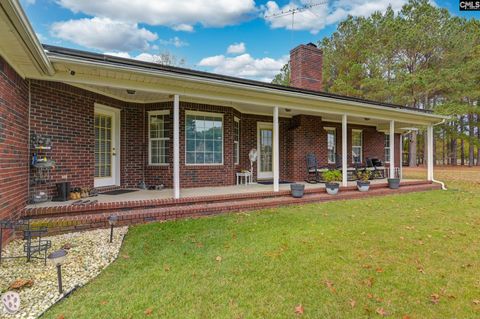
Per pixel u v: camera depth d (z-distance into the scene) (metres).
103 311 2.27
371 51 19.91
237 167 8.82
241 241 3.95
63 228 4.30
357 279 2.85
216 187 7.55
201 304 2.38
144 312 2.26
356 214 5.71
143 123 7.36
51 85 5.21
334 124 11.07
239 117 8.95
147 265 3.14
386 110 8.47
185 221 5.00
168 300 2.44
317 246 3.77
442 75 18.34
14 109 4.07
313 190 7.34
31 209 4.39
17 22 2.85
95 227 4.50
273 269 3.06
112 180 6.95
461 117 24.25
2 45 3.40
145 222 4.87
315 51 10.65
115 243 3.85
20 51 3.60
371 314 2.26
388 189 8.50
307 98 6.93
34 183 4.93
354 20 21.11
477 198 7.84
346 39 21.25
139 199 5.34
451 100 19.52
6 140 3.73
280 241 3.95
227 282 2.76
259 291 2.60
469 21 20.53
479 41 20.03
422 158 29.97
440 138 29.02
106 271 2.99
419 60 20.34
